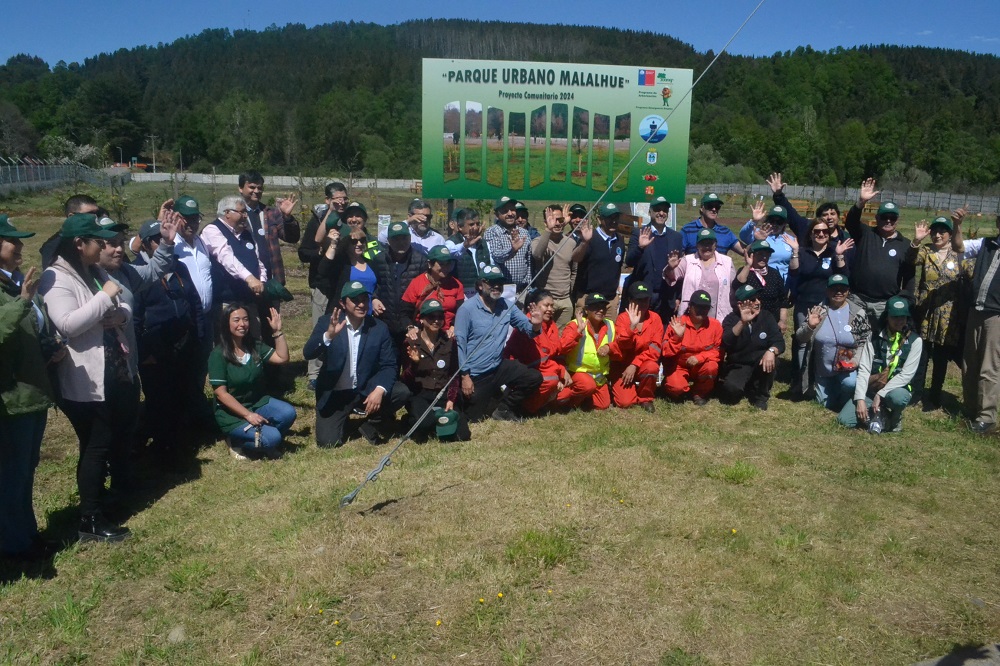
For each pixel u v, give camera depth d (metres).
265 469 6.23
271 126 92.12
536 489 5.62
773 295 8.48
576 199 11.88
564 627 4.11
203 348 6.97
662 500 5.53
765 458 6.47
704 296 7.82
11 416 4.45
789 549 4.91
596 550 4.81
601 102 11.61
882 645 4.07
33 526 4.83
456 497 5.50
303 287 14.93
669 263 8.29
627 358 7.95
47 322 4.77
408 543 4.84
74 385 4.92
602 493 5.58
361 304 6.60
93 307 4.79
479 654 3.93
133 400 5.31
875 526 5.29
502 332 7.19
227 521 5.24
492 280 6.99
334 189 8.05
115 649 4.01
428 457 6.34
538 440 6.87
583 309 7.82
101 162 51.41
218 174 73.44
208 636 4.08
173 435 6.50
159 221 6.53
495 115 11.49
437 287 7.35
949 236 7.89
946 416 7.77
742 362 8.02
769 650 3.99
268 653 3.94
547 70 11.43
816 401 8.21
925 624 4.26
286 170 85.75
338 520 5.15
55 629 4.12
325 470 6.09
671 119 11.76
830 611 4.31
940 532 5.25
